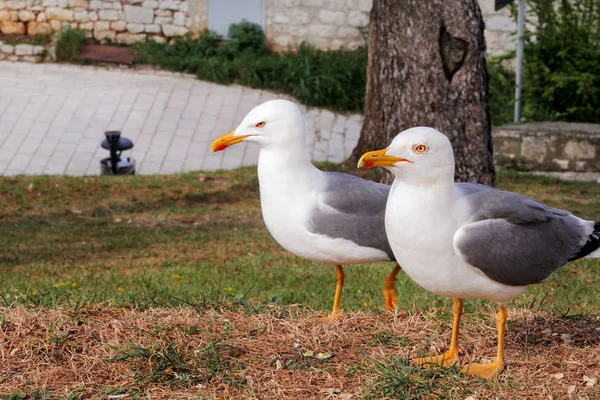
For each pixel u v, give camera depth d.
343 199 2.43
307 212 2.42
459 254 2.12
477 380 2.19
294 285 3.08
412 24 3.58
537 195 4.52
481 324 2.43
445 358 2.26
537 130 5.19
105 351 2.29
